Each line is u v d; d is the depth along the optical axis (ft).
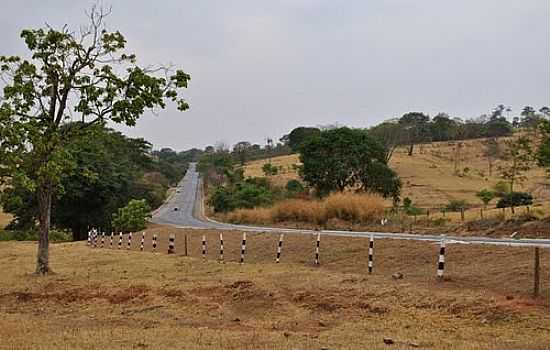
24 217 182.19
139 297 53.57
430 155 359.66
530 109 447.42
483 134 412.77
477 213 134.82
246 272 62.18
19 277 69.51
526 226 91.04
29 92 66.69
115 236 145.18
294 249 82.48
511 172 175.01
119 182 187.73
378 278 52.29
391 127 345.51
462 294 43.01
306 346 33.32
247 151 506.07
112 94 69.46
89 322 43.80
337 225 124.77
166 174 486.38
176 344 34.32
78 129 70.64
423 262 59.47
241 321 43.55
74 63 69.67
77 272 71.56
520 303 39.32
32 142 65.67
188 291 53.98
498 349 31.60
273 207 164.96
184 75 72.38
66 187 169.48
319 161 208.03
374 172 206.90
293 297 48.91
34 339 36.17
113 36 70.33
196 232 125.49
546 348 31.40
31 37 67.87
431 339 34.60
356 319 41.60
